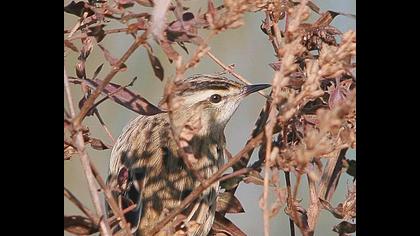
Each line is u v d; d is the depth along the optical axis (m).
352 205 8.44
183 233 8.05
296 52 6.78
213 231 9.65
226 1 6.58
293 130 8.15
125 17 7.72
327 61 6.79
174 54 7.14
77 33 8.47
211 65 12.59
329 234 12.33
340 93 7.79
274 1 8.42
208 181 6.89
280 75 6.71
